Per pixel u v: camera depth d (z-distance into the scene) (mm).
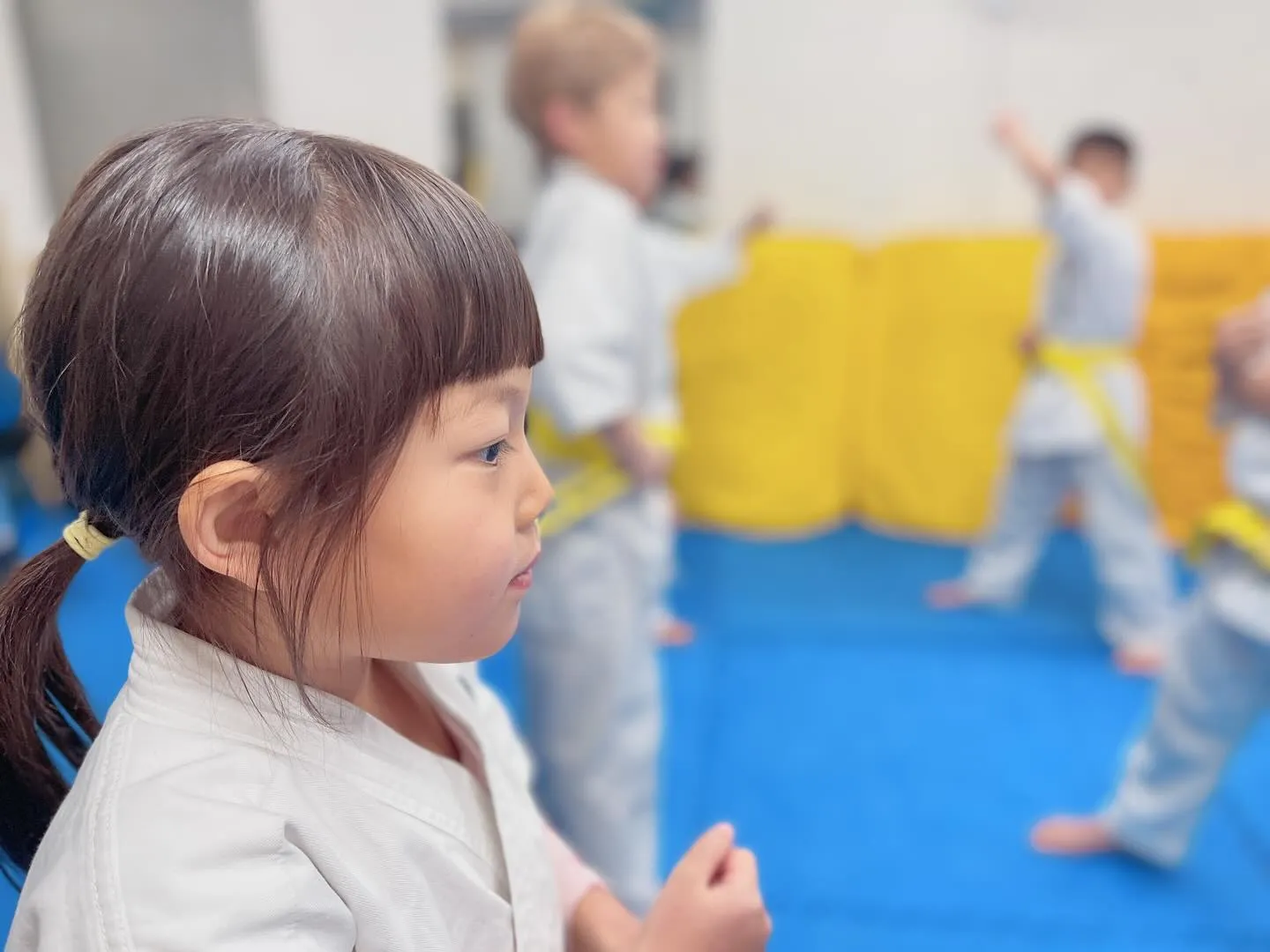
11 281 2760
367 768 472
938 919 1397
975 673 2096
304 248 374
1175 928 1379
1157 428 2713
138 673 442
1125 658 2107
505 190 3104
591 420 1144
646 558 1271
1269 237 2553
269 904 400
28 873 441
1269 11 2576
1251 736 1828
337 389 375
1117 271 2109
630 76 1230
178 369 372
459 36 2979
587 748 1273
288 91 2646
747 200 2910
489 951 513
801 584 2562
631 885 1317
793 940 1360
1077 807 1650
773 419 2914
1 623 465
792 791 1696
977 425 2816
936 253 2762
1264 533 1270
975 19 2691
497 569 441
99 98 2877
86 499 427
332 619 428
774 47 2777
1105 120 2729
